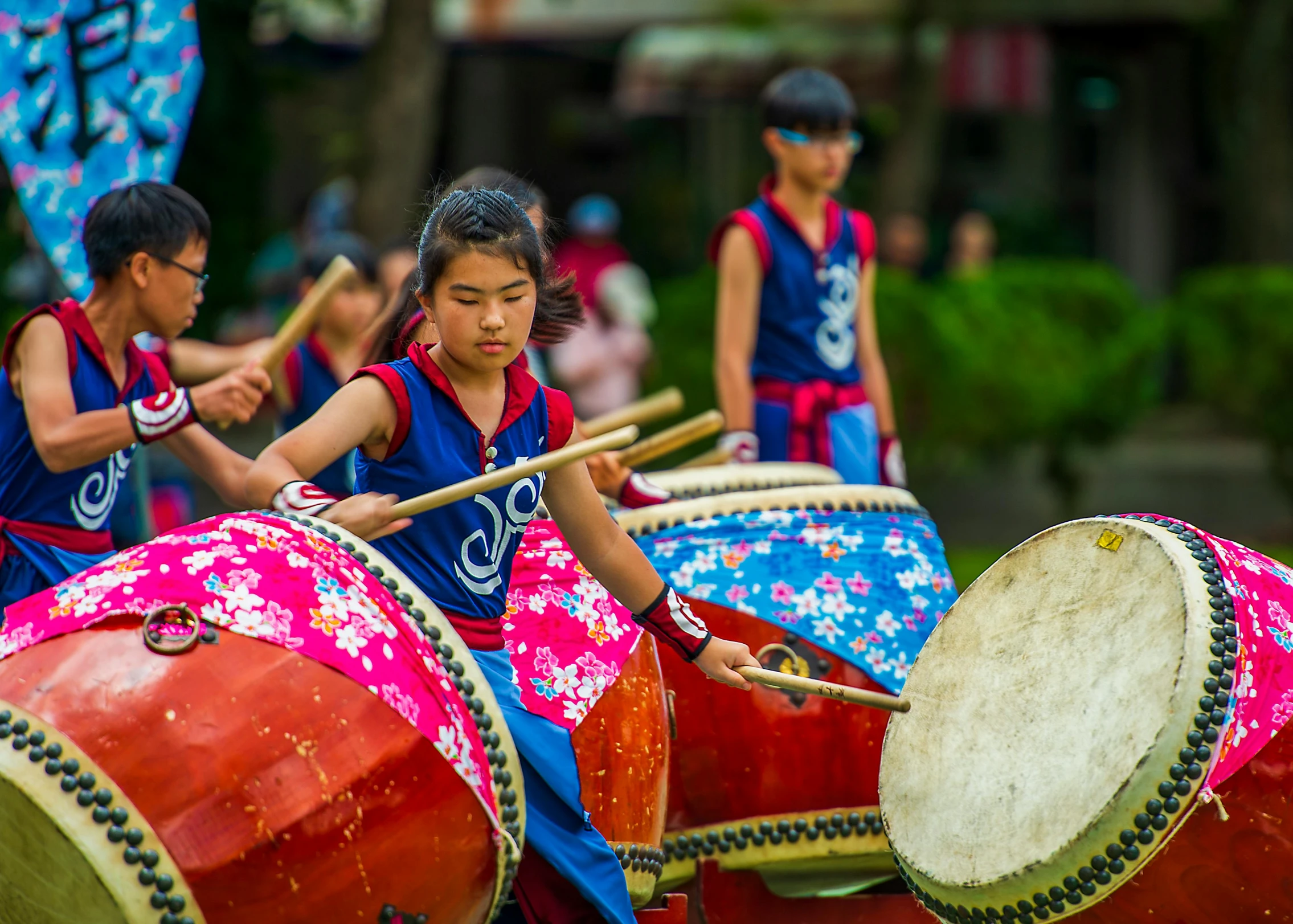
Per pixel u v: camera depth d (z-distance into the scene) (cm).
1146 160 5038
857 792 1073
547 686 923
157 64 1327
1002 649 941
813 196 1623
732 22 4059
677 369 2841
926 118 3853
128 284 1098
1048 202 4953
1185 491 3625
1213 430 4219
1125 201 5056
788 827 1073
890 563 1116
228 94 2956
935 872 909
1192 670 836
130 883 758
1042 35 4547
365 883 791
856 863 1091
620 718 942
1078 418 3111
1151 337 3150
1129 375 3156
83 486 1116
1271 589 881
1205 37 4431
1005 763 905
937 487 3469
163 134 1324
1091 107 5066
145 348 1456
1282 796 832
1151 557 884
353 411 868
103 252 1094
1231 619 851
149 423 1060
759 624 1080
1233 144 4197
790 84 1608
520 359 1005
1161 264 5066
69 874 766
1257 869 834
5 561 1096
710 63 4272
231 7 2934
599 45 4538
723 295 1599
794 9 4038
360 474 905
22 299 2542
